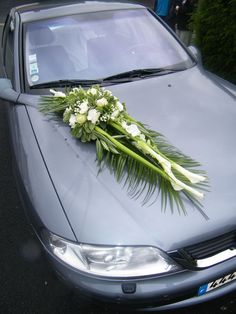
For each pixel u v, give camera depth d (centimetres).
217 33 396
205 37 412
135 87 241
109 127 191
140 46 273
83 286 155
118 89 238
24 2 1036
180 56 278
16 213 272
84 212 156
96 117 185
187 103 227
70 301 204
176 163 172
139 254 148
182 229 150
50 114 217
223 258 160
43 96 232
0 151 353
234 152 186
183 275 155
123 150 176
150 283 152
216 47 409
